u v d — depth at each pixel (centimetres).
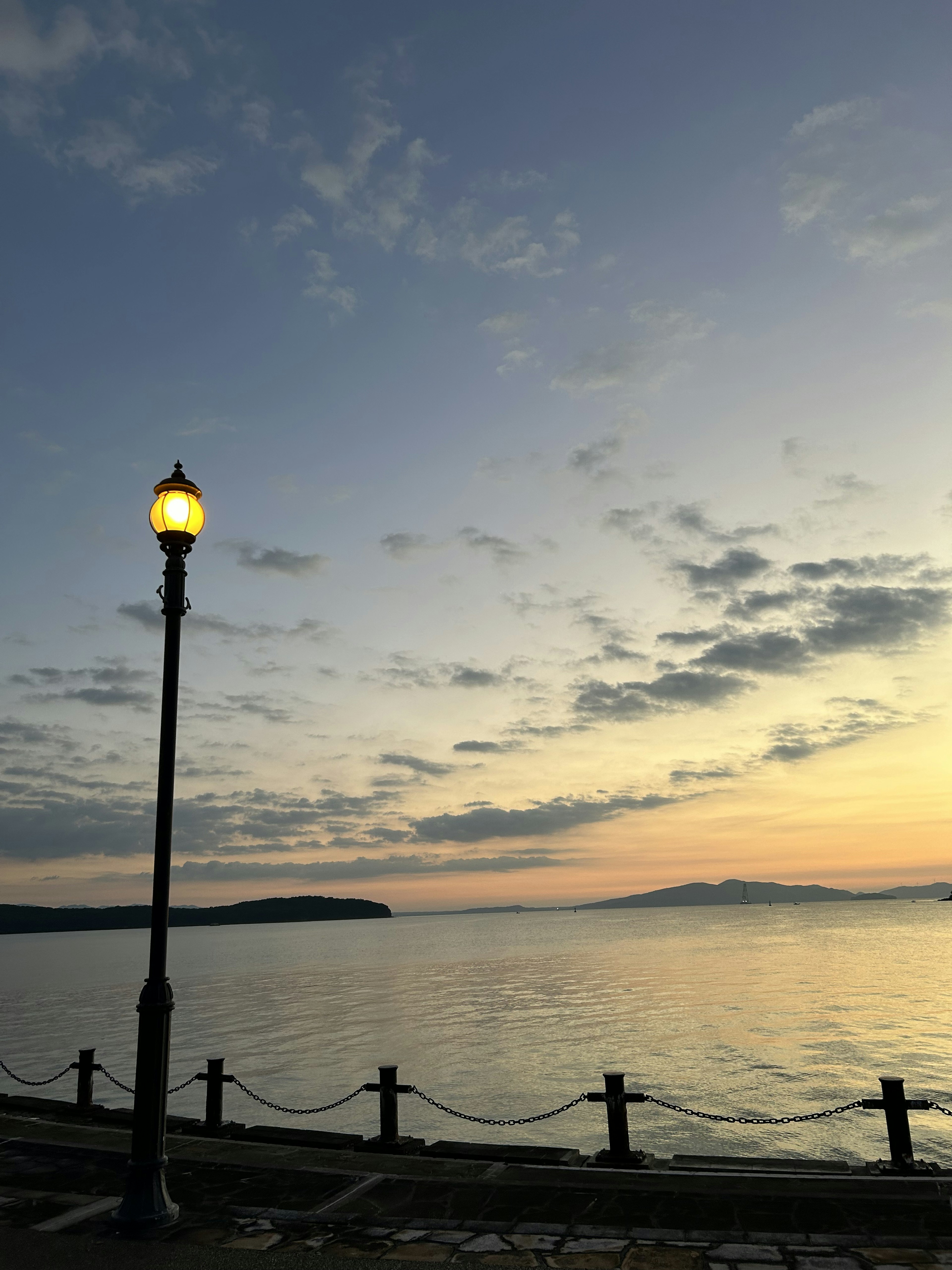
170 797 786
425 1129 2572
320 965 11956
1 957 17750
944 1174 799
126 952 19225
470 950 15150
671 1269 577
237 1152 939
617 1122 919
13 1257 618
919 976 7156
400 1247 632
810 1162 852
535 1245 632
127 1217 684
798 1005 5278
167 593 828
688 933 19050
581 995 6388
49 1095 3145
